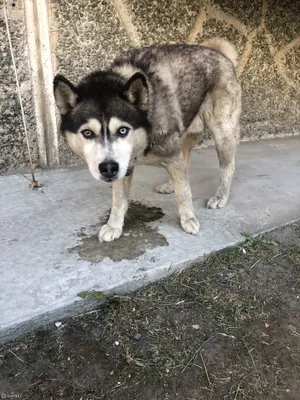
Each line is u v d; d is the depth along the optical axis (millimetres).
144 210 836
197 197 915
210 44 915
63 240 706
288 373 477
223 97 822
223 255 695
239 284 629
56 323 542
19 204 840
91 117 580
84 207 837
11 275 601
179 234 740
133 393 445
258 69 1359
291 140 1469
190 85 753
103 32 1021
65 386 450
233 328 543
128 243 702
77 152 645
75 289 573
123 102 594
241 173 1072
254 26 1289
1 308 530
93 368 474
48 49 944
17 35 908
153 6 1076
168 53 748
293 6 1339
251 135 1448
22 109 896
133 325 540
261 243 731
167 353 499
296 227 792
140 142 629
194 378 467
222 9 1201
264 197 917
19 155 1006
